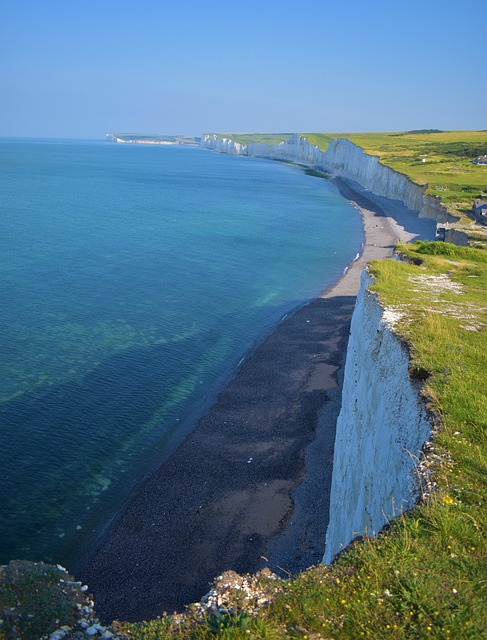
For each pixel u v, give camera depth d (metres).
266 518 20.97
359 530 13.56
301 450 25.12
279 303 46.72
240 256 62.06
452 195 73.75
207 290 49.00
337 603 6.71
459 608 6.29
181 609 16.92
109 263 55.50
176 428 27.14
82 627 7.38
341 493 18.19
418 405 11.94
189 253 62.03
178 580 18.17
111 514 21.25
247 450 25.31
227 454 25.05
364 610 6.45
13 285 46.09
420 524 7.89
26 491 22.05
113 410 28.25
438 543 7.44
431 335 15.79
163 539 20.02
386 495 11.64
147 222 80.12
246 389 31.06
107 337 37.06
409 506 8.94
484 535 7.57
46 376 30.91
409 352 14.55
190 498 22.16
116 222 78.69
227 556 19.16
